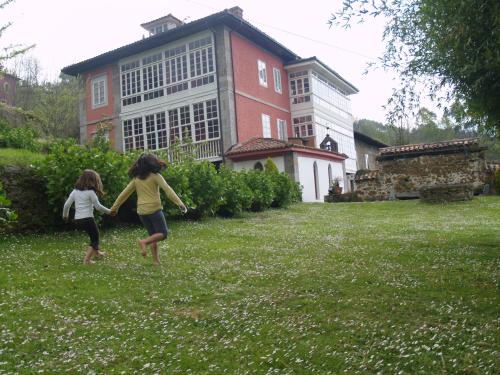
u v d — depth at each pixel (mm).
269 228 13102
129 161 11969
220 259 8039
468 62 5684
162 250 8836
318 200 28266
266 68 31750
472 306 4980
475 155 24453
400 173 25938
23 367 3623
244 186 17156
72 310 5000
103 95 32719
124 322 4707
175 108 29156
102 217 10898
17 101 34062
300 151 26297
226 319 4805
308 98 34062
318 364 3697
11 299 5258
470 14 5191
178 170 13008
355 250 8852
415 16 6484
